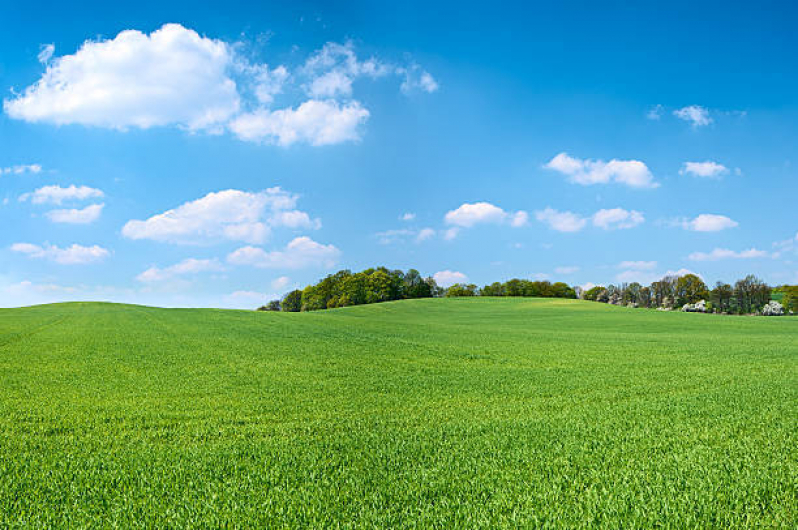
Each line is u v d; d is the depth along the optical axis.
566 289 142.75
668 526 4.70
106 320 38.16
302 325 36.50
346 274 126.00
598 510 5.09
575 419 9.47
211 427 9.07
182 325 34.38
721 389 12.83
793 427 8.35
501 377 15.74
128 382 14.34
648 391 13.09
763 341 30.03
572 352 23.58
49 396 12.21
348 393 12.83
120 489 5.82
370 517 4.95
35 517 5.03
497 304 89.88
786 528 4.66
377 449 7.38
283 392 12.94
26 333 28.22
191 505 5.27
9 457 7.16
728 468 6.23
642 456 6.89
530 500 5.29
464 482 5.89
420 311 81.81
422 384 14.30
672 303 114.38
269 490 5.67
